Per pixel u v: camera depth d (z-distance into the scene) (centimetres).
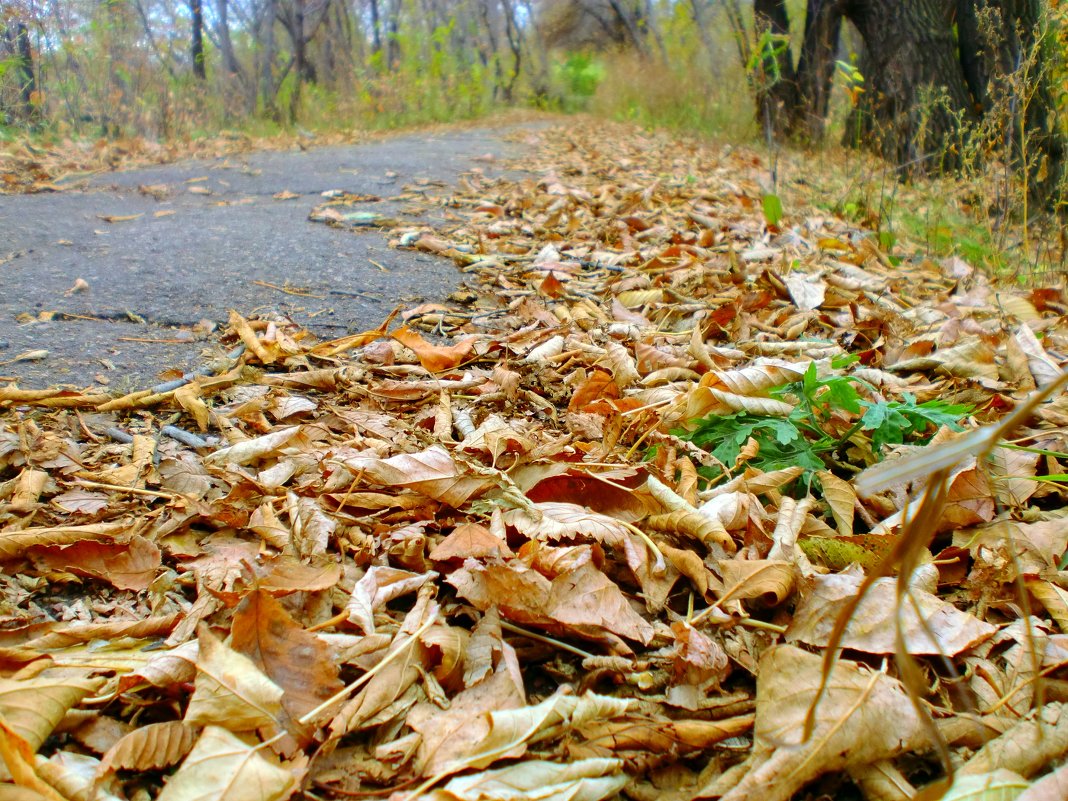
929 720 67
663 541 156
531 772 101
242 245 383
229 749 98
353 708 110
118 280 318
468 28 2012
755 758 104
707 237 416
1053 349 271
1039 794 93
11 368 226
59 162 666
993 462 180
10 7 769
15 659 115
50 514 159
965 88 720
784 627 132
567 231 447
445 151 865
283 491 169
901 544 61
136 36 940
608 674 125
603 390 229
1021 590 97
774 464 179
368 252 384
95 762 103
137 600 139
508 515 156
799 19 1055
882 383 236
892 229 492
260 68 1224
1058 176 461
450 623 135
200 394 217
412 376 246
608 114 1499
